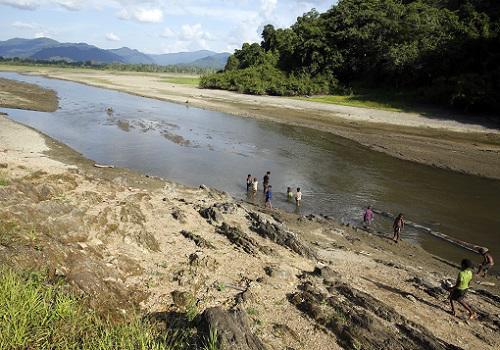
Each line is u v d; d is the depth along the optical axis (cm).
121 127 4572
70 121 4750
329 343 920
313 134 4656
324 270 1298
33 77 11106
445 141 4253
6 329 613
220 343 697
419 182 3067
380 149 3988
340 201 2620
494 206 2616
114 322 761
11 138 3284
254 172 3166
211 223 1598
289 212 2362
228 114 5853
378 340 937
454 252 1953
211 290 1046
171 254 1227
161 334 767
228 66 10369
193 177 2962
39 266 812
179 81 11700
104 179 2017
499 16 5806
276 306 1038
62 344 636
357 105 6397
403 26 6800
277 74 8406
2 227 930
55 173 1911
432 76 6138
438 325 1132
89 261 916
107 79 11400
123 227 1286
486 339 1101
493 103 4988
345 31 7612
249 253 1356
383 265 1572
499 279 1691
